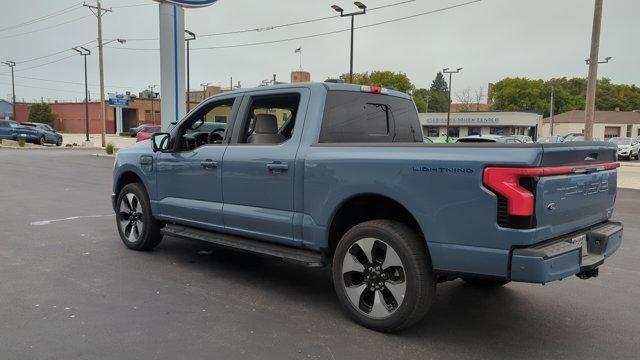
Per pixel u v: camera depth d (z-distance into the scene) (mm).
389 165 3959
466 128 81375
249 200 5031
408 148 3936
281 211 4762
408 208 3873
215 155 5355
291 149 4672
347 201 4281
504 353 3795
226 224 5305
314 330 4156
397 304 3980
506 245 3455
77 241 7188
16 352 3637
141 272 5707
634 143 38812
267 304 4762
